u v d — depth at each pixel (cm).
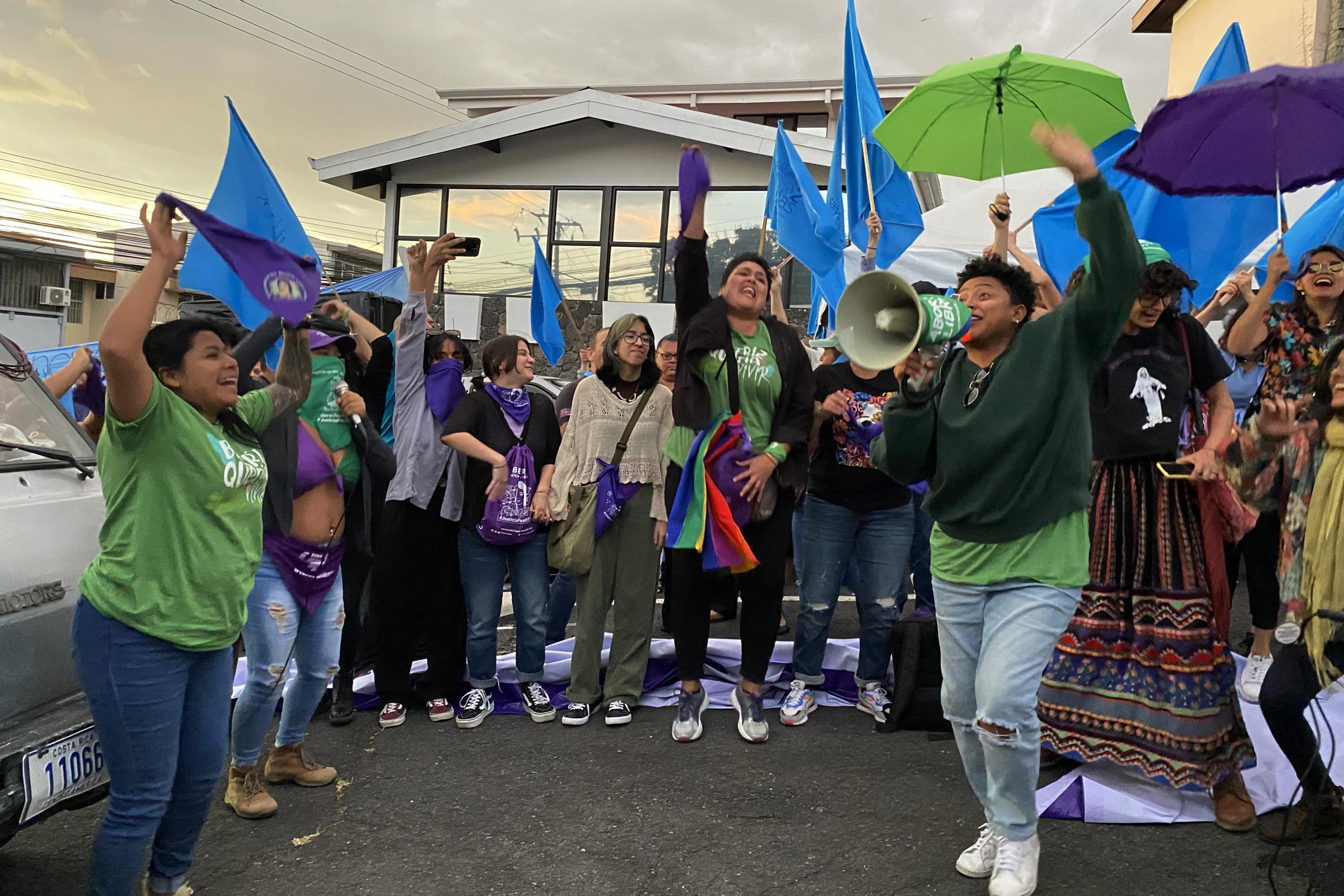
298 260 227
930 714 393
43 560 260
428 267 411
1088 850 283
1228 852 280
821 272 564
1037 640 246
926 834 299
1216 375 309
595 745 385
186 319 237
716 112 2050
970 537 257
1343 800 279
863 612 416
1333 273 322
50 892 268
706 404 374
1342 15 812
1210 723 295
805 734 396
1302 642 262
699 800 328
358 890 269
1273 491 265
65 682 258
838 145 574
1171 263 294
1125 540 313
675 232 1424
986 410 250
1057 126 377
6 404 299
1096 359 250
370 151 1435
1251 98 280
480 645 416
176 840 245
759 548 384
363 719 417
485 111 2212
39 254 2258
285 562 314
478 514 405
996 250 366
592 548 406
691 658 394
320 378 330
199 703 238
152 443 221
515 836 302
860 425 397
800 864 281
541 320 743
